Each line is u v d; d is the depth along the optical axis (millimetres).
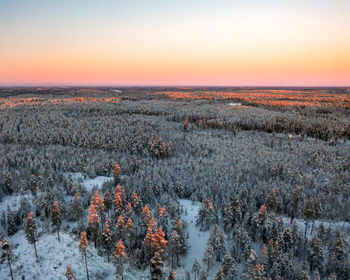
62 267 47375
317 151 121750
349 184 84312
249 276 40531
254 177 89875
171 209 63438
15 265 47188
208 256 46781
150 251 45969
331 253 47938
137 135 147500
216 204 66000
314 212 57125
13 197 72688
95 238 53656
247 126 185875
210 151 126750
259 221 54031
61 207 61531
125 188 72875
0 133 139000
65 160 97938
